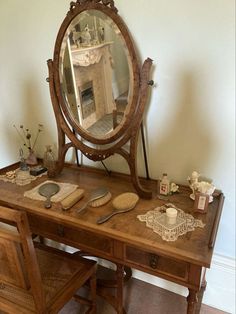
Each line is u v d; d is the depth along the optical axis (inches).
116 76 48.9
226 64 44.1
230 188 50.7
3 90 69.2
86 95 53.3
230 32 42.3
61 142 58.7
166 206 47.3
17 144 74.0
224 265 55.6
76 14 49.4
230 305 58.1
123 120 50.0
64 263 50.5
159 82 50.0
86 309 60.4
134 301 61.9
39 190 53.6
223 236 54.3
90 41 49.8
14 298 43.1
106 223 43.3
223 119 47.3
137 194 50.8
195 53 45.7
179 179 55.0
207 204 44.7
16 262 37.4
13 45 62.5
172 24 45.7
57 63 54.0
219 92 46.1
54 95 56.2
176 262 38.2
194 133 50.4
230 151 48.5
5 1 58.9
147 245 38.7
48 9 55.1
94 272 51.2
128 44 46.2
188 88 48.1
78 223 43.9
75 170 63.0
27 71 63.5
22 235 33.3
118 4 48.3
